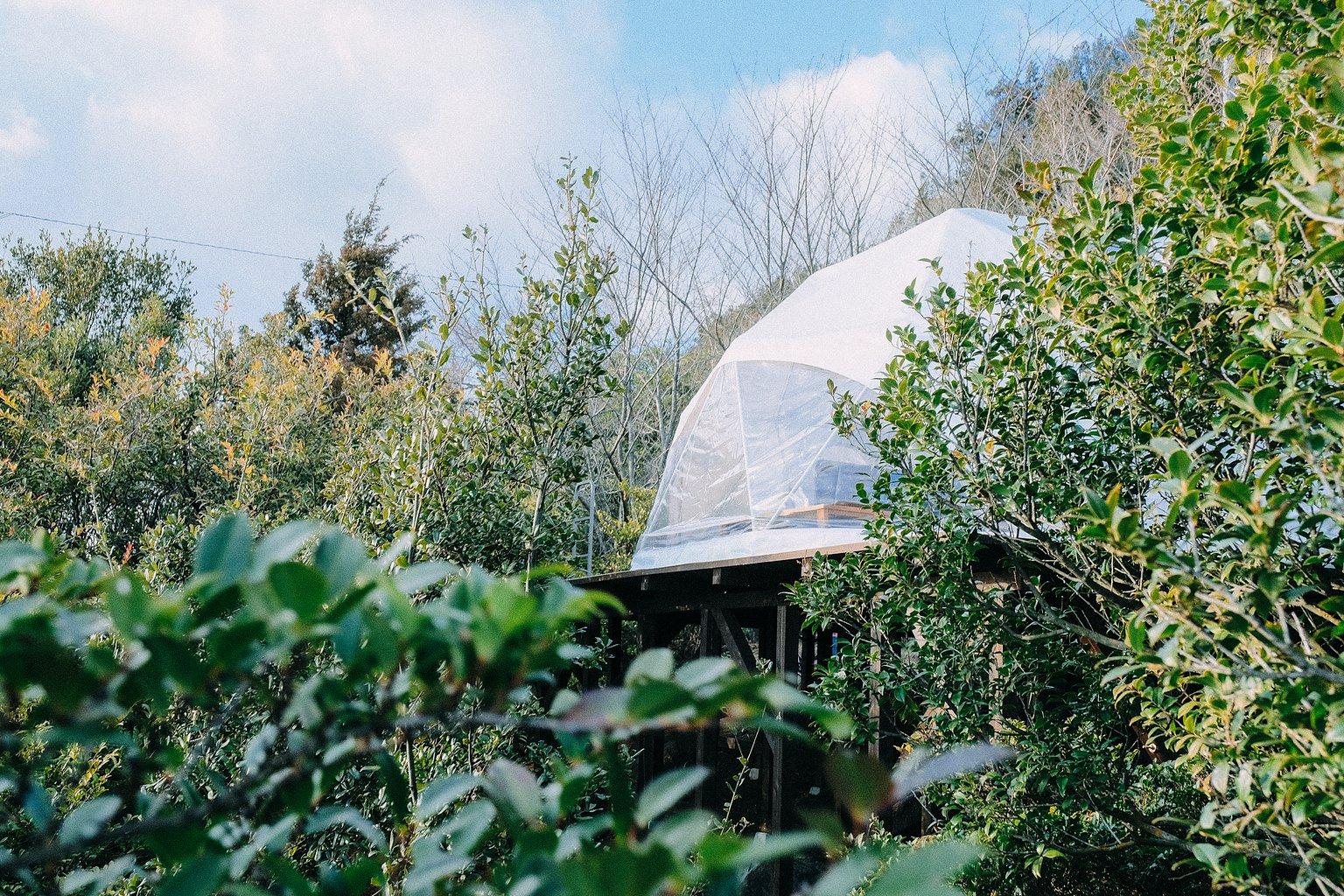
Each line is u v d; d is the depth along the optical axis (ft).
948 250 31.07
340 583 2.39
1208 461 10.37
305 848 10.78
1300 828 7.44
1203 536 9.92
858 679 14.39
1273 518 6.29
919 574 13.71
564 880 1.96
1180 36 12.79
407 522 16.46
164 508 31.48
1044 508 12.12
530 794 2.86
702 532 32.42
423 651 2.62
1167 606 6.76
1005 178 56.08
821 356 30.78
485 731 13.11
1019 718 13.34
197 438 31.91
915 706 13.14
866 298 32.01
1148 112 12.17
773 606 21.61
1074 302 11.21
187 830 2.80
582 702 2.17
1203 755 8.84
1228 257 8.71
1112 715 12.12
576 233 17.66
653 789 2.40
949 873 1.86
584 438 18.71
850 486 28.53
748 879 18.78
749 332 35.45
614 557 42.60
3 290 38.24
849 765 1.95
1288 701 6.69
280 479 29.96
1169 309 10.06
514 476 18.35
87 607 2.81
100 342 44.68
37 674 2.26
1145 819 11.87
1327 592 8.94
